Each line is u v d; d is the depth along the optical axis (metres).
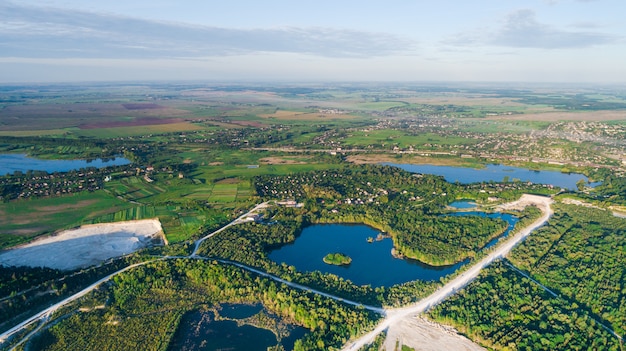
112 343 156.25
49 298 181.25
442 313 168.62
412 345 153.62
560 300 176.00
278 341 159.12
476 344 154.88
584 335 154.50
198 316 173.88
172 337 159.25
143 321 168.62
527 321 163.50
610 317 165.88
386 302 178.50
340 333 157.75
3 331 160.62
